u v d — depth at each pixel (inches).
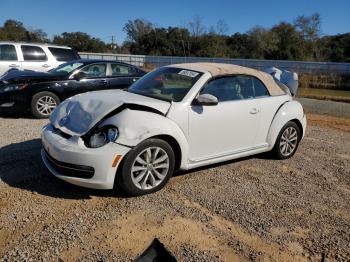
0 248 126.7
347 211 173.3
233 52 2310.5
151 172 171.0
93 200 164.9
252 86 218.4
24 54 462.9
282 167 227.5
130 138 160.1
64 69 367.9
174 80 199.9
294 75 311.6
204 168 214.1
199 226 148.9
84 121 167.6
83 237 135.9
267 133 225.6
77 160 156.7
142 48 2573.8
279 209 169.2
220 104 196.5
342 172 227.0
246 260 129.4
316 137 318.7
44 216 149.1
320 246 141.6
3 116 346.3
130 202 164.9
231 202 172.2
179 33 2453.2
